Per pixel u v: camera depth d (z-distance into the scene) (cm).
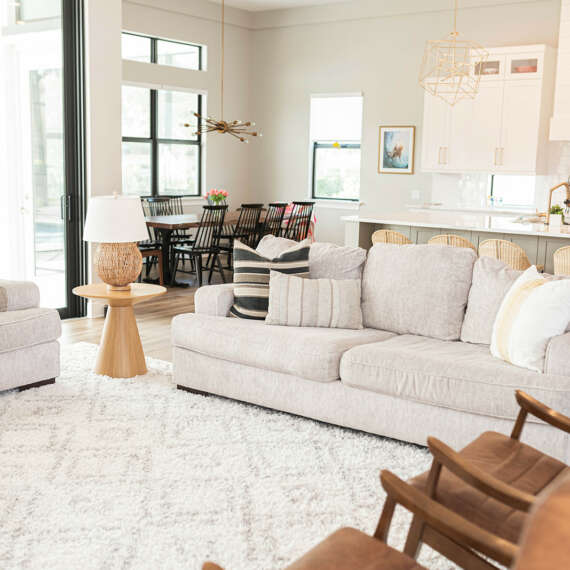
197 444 336
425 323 387
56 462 313
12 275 595
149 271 852
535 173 805
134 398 401
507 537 186
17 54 575
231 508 274
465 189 900
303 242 429
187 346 406
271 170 1082
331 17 977
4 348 392
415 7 903
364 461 320
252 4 1001
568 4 748
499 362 327
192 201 1021
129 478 299
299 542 250
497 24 852
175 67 962
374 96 960
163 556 239
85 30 595
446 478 208
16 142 584
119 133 630
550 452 296
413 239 647
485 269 382
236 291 422
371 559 167
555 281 322
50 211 609
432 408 323
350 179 1023
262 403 378
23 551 240
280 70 1048
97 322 606
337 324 399
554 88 828
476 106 832
